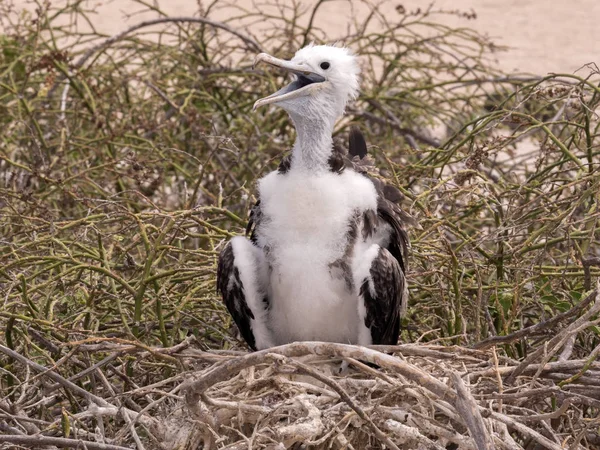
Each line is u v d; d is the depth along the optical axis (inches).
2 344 404.8
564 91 458.3
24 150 627.5
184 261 448.1
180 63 674.2
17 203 530.9
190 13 1162.0
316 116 397.7
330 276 383.6
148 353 372.5
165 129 594.9
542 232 425.4
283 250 384.2
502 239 421.1
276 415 344.8
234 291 397.1
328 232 381.1
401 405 352.2
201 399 335.6
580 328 343.9
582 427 346.9
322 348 326.0
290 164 395.5
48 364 402.0
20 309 433.1
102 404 356.5
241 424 341.7
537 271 430.6
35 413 401.1
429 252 443.2
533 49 1170.0
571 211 416.2
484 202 450.9
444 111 658.8
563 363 358.6
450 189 438.6
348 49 418.9
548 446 316.8
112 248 441.1
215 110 658.2
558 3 1301.7
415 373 315.0
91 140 574.6
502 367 358.0
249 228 412.5
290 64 405.1
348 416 331.6
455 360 365.7
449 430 330.0
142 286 413.1
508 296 420.5
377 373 328.8
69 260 417.7
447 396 310.3
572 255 413.4
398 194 417.1
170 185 606.5
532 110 633.6
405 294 406.0
